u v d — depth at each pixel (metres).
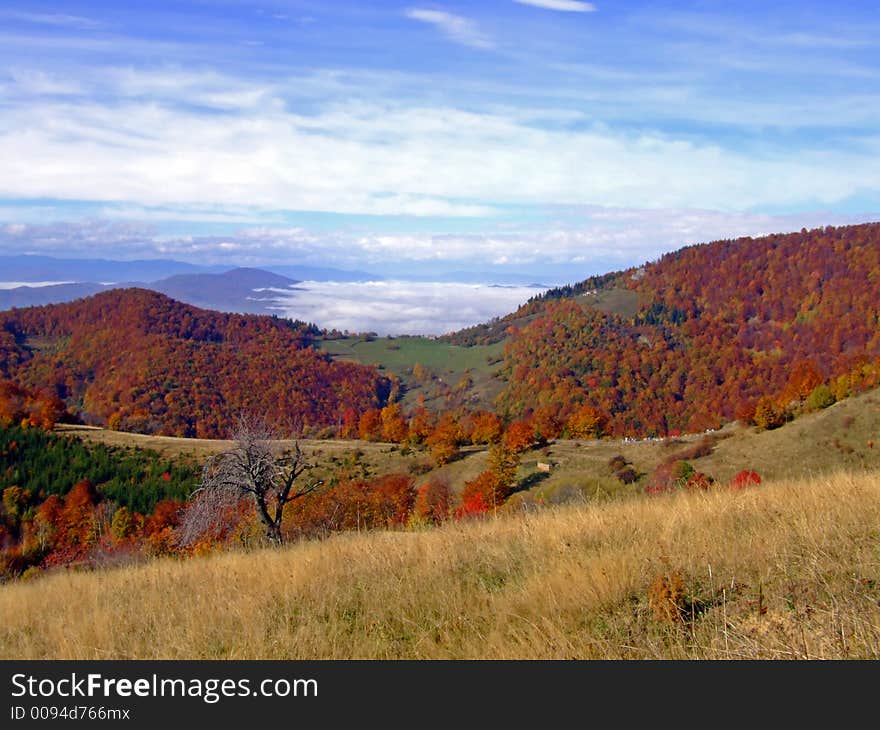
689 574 5.09
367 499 28.89
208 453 66.31
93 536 43.06
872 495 6.80
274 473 16.23
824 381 69.62
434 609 5.38
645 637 4.30
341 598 6.03
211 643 5.39
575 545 6.46
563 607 4.85
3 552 39.25
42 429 69.69
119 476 57.03
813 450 39.38
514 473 46.22
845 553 5.05
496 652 4.34
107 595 8.09
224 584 7.39
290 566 7.84
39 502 51.34
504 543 7.12
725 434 50.94
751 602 4.46
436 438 61.75
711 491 8.86
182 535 16.77
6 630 7.08
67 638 6.06
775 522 6.26
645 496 9.53
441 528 9.47
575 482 28.44
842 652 3.74
